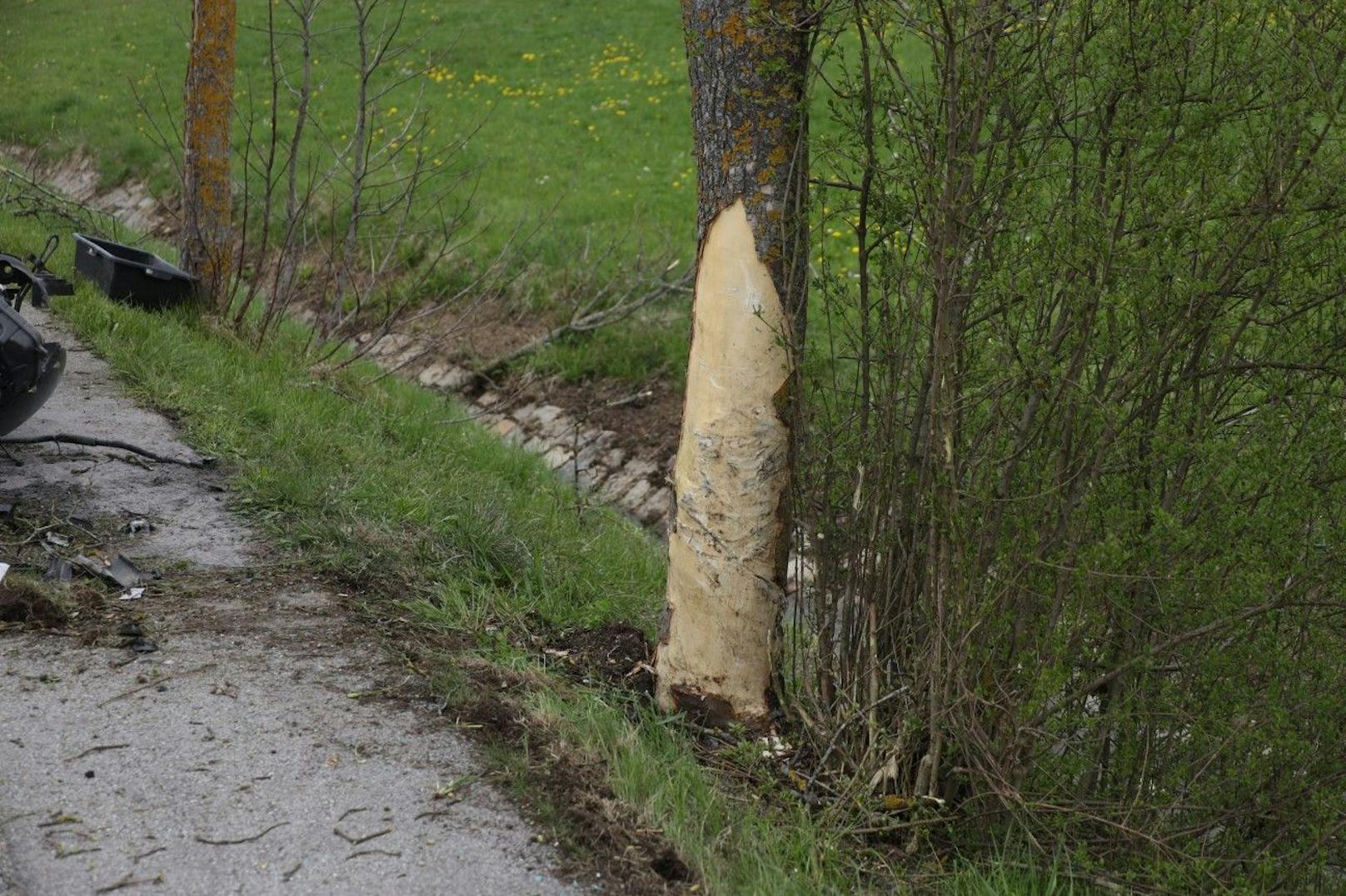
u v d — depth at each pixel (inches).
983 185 151.2
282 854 131.5
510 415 464.4
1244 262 143.3
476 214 598.5
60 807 135.9
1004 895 145.6
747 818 155.3
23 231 477.1
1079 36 145.3
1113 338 145.4
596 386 469.1
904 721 164.9
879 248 178.7
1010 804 157.1
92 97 923.4
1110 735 163.0
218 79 380.8
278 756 149.9
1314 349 145.0
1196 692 155.3
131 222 685.3
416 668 177.6
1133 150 145.7
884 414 165.6
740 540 176.9
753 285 170.7
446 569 223.0
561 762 155.1
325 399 319.9
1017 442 154.6
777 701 183.8
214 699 162.2
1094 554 143.3
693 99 173.3
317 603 198.5
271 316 360.2
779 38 166.1
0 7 1277.1
